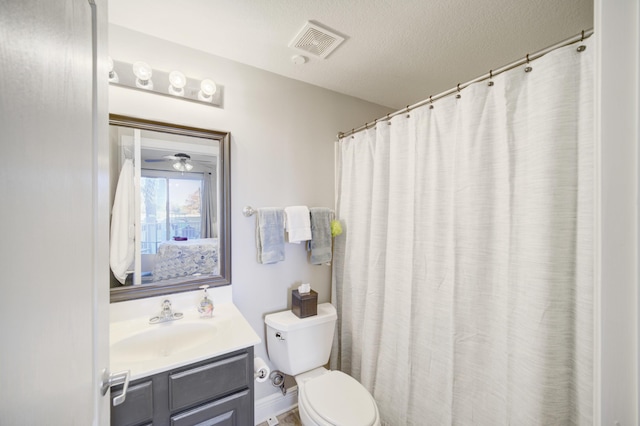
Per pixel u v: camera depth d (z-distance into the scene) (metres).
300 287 1.68
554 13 1.16
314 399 1.26
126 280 1.27
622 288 0.47
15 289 0.30
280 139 1.73
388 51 1.46
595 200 0.51
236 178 1.57
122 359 1.07
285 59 1.55
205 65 1.47
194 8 1.15
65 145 0.42
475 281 1.11
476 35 1.32
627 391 0.46
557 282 0.87
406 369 1.38
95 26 0.56
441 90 1.95
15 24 0.30
